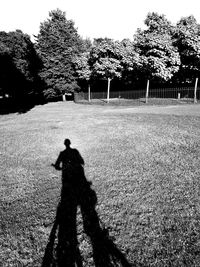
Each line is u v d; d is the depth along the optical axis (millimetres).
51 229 4031
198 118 12438
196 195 4715
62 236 3846
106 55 26562
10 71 31688
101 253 3449
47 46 35906
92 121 14195
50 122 14992
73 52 36188
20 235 3918
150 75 25984
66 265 3297
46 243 3715
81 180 5805
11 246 3682
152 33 24141
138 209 4395
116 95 33406
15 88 37031
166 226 3871
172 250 3383
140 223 4008
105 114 17328
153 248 3449
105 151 7926
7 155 8305
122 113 17266
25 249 3602
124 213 4316
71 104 30078
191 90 26016
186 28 22234
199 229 3754
